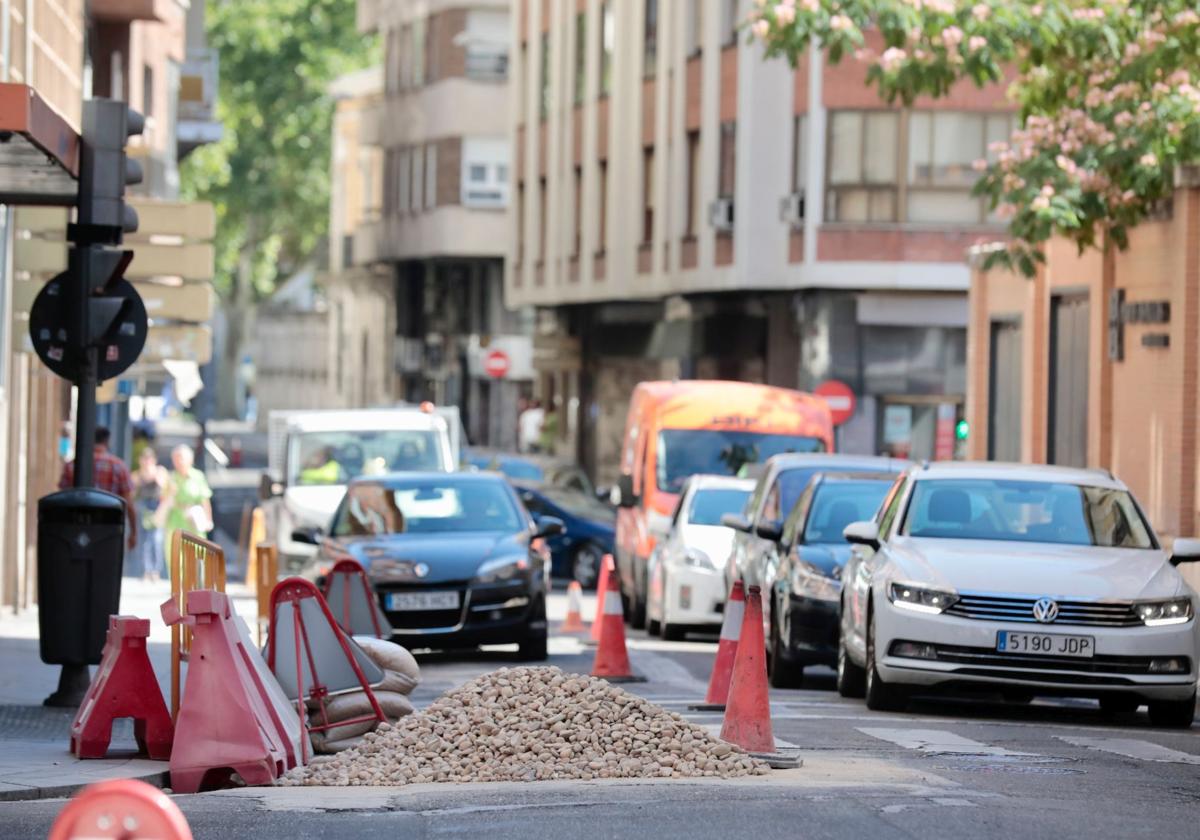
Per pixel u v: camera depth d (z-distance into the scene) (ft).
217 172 461.37
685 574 140.15
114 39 229.86
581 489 245.86
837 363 246.06
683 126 277.64
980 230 241.96
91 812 29.78
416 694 100.63
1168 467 149.69
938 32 128.57
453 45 408.26
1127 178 132.05
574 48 334.85
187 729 62.59
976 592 84.53
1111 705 87.51
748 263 253.24
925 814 53.06
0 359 141.08
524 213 368.27
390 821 53.21
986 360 198.49
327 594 95.50
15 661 109.50
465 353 416.67
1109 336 161.17
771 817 52.49
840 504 110.83
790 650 105.19
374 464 176.35
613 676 107.24
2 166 88.63
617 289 307.17
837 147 242.99
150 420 327.88
